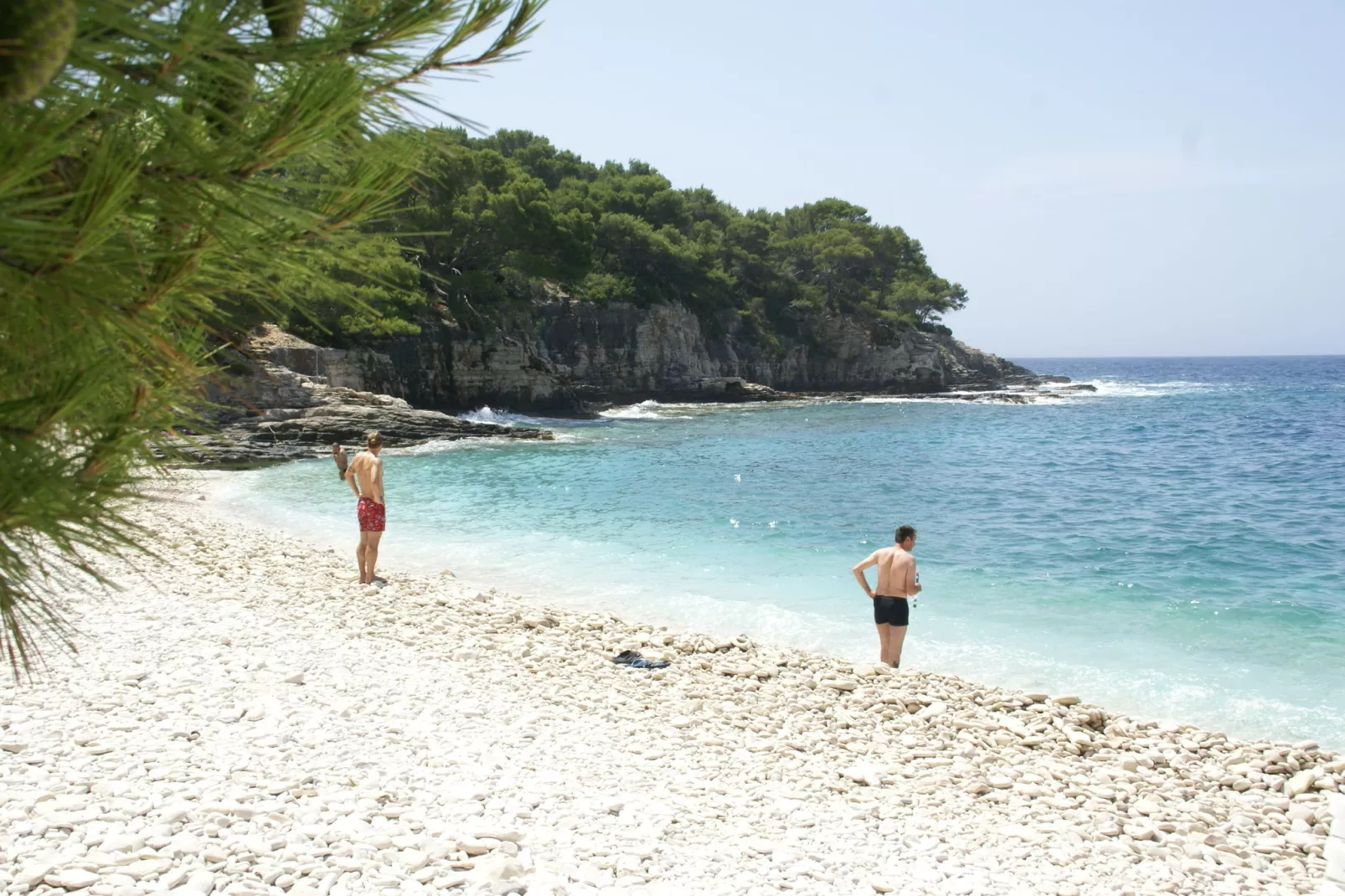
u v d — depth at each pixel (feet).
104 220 5.07
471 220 180.65
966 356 358.84
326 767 20.53
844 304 322.96
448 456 116.98
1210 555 58.75
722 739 26.48
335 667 28.91
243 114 5.95
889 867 19.06
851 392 307.78
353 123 6.48
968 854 20.18
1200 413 220.64
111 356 5.84
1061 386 349.00
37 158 4.70
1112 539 64.23
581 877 16.69
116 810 17.13
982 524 70.23
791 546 59.72
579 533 63.31
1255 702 32.63
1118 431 166.30
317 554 51.55
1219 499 85.15
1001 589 49.06
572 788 21.27
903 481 96.63
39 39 4.17
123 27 4.81
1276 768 26.58
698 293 268.82
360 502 43.83
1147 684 34.27
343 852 16.40
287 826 17.26
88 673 25.35
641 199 272.72
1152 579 51.52
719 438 148.77
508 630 37.24
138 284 6.02
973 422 188.65
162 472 6.62
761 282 304.09
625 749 24.76
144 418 6.34
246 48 5.67
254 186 6.05
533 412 190.90
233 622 32.83
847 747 26.86
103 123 5.33
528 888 15.94
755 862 18.43
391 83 6.66
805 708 29.94
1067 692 33.60
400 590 42.78
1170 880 19.69
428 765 21.52
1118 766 26.68
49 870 14.61
